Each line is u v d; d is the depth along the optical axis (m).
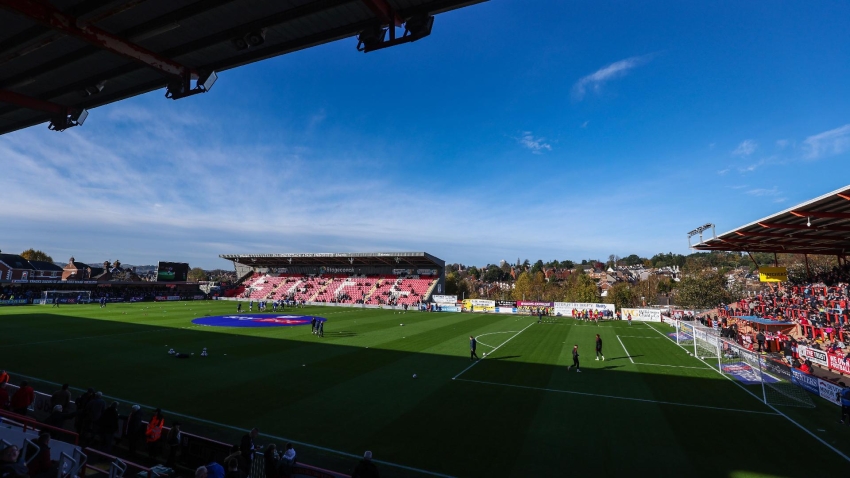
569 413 16.34
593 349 32.06
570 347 32.91
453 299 73.06
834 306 34.94
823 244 41.06
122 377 20.58
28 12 9.03
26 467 7.82
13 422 11.03
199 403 16.88
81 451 9.34
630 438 13.85
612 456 12.46
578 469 11.62
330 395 18.27
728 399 18.42
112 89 14.67
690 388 20.25
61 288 71.81
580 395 18.89
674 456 12.48
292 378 21.09
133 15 10.41
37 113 16.20
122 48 11.10
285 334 36.75
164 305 67.81
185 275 92.75
